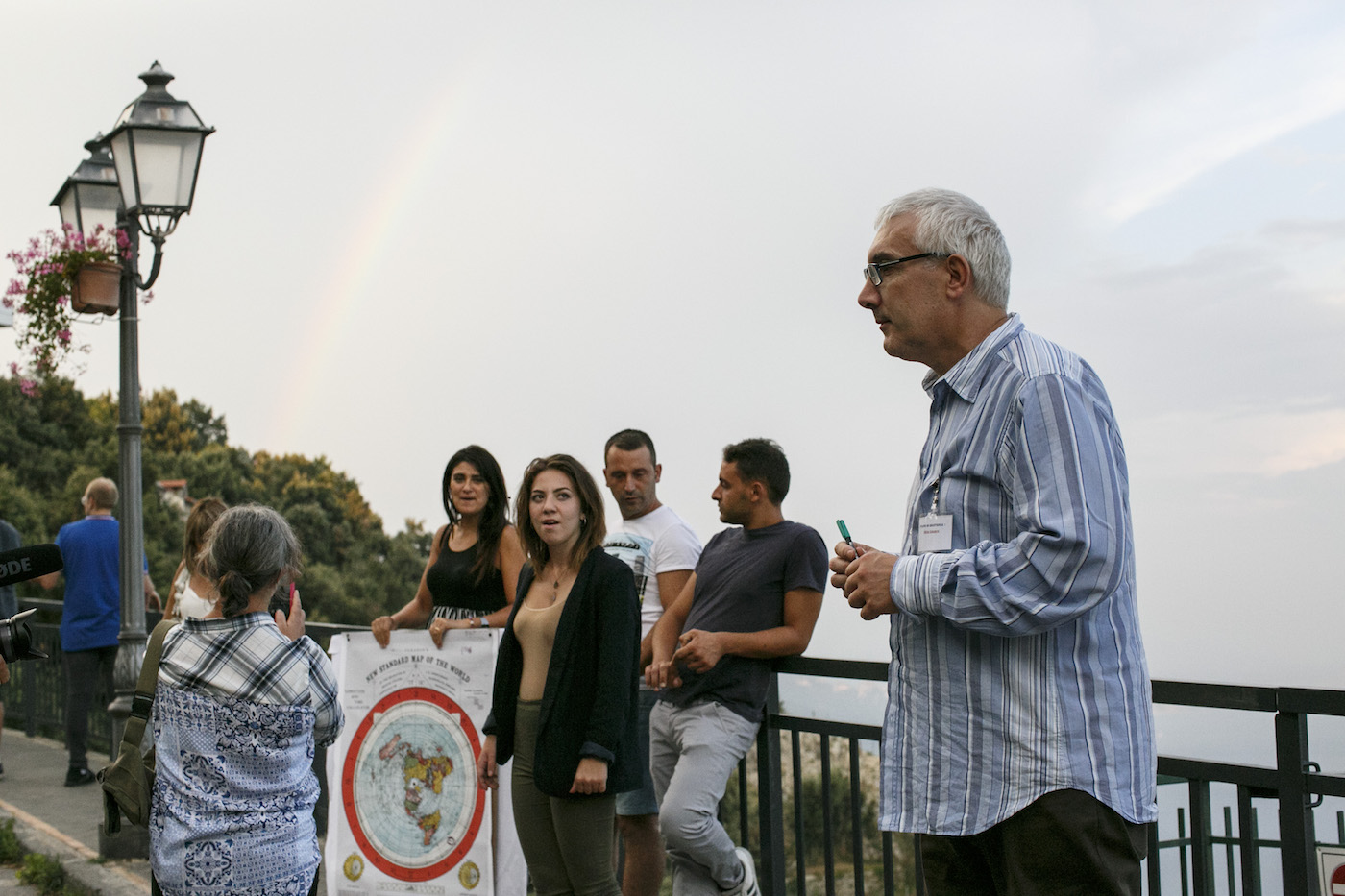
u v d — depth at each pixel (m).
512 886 4.24
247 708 2.72
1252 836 2.50
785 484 3.82
